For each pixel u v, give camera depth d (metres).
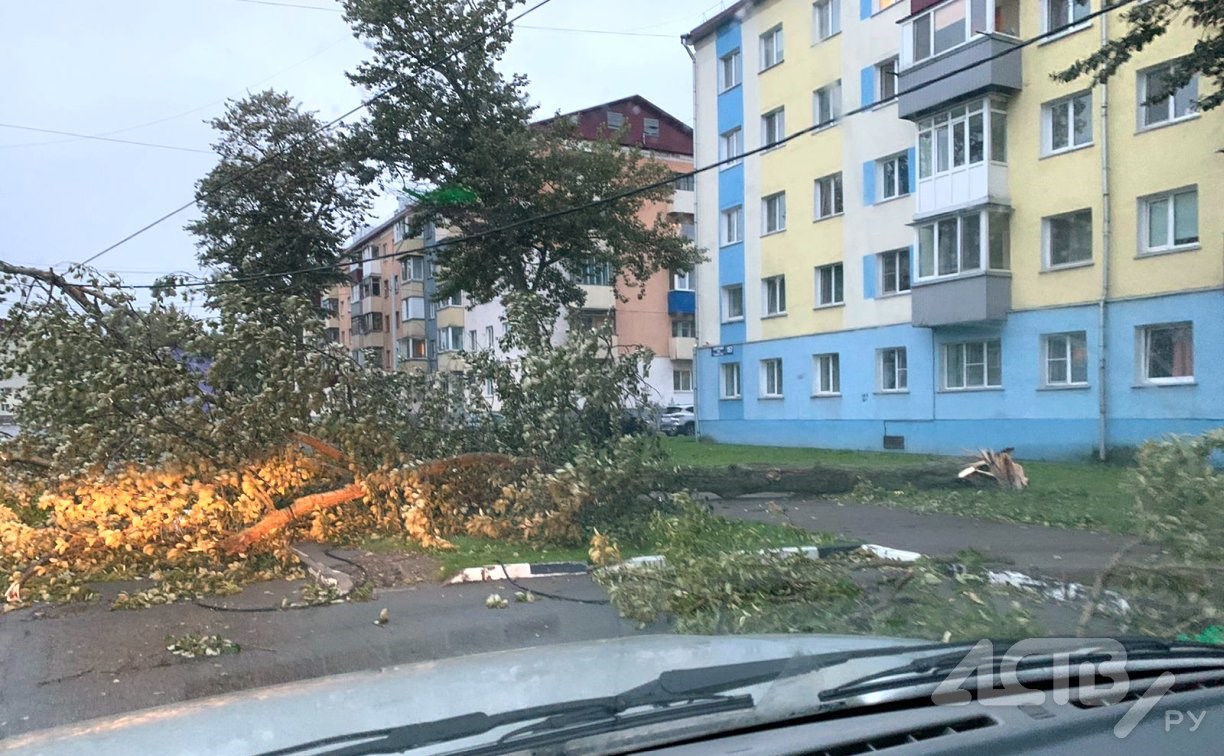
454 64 19.36
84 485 8.16
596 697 2.25
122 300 9.95
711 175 27.75
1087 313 17.55
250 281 19.39
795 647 2.86
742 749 1.84
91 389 8.62
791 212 24.81
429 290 45.84
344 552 9.20
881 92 22.03
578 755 1.85
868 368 22.59
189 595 7.62
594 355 10.84
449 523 9.97
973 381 20.11
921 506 11.88
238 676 5.39
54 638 6.31
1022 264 18.75
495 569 8.35
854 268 22.89
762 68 25.62
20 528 8.15
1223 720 2.05
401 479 9.57
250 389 9.61
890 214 21.80
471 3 19.56
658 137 37.84
